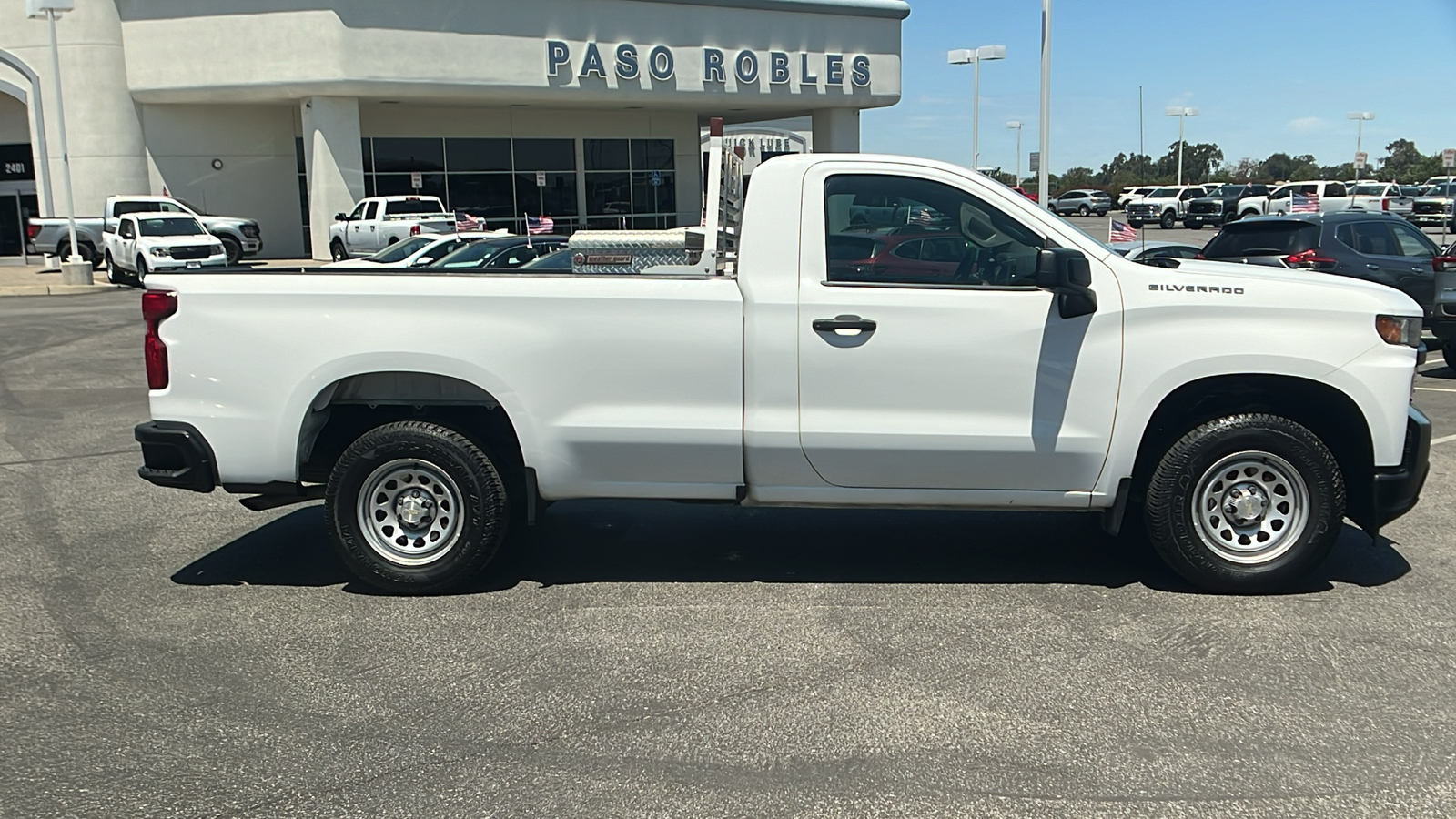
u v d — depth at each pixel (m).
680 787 3.61
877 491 5.27
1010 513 6.89
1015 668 4.51
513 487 5.57
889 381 5.09
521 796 3.56
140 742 3.95
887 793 3.56
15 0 32.69
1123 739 3.90
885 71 36.94
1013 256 5.17
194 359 5.28
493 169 36.59
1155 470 5.26
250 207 35.22
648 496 5.34
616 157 38.34
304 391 5.24
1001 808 3.46
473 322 5.17
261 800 3.55
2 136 36.50
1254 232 13.69
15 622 5.12
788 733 3.97
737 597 5.40
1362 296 5.08
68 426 10.11
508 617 5.16
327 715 4.15
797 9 35.28
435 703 4.25
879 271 5.14
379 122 34.75
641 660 4.64
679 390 5.17
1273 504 5.26
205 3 31.45
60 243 31.44
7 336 17.11
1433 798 3.50
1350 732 3.94
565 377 5.18
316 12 30.50
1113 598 5.33
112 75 32.72
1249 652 4.64
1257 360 5.00
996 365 5.07
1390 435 5.08
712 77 34.56
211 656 4.71
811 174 5.11
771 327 5.08
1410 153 87.94
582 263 5.75
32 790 3.61
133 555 6.16
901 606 5.24
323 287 5.21
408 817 3.45
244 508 7.18
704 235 5.52
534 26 32.31
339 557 5.45
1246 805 3.47
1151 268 5.14
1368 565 5.78
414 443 5.30
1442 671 4.45
